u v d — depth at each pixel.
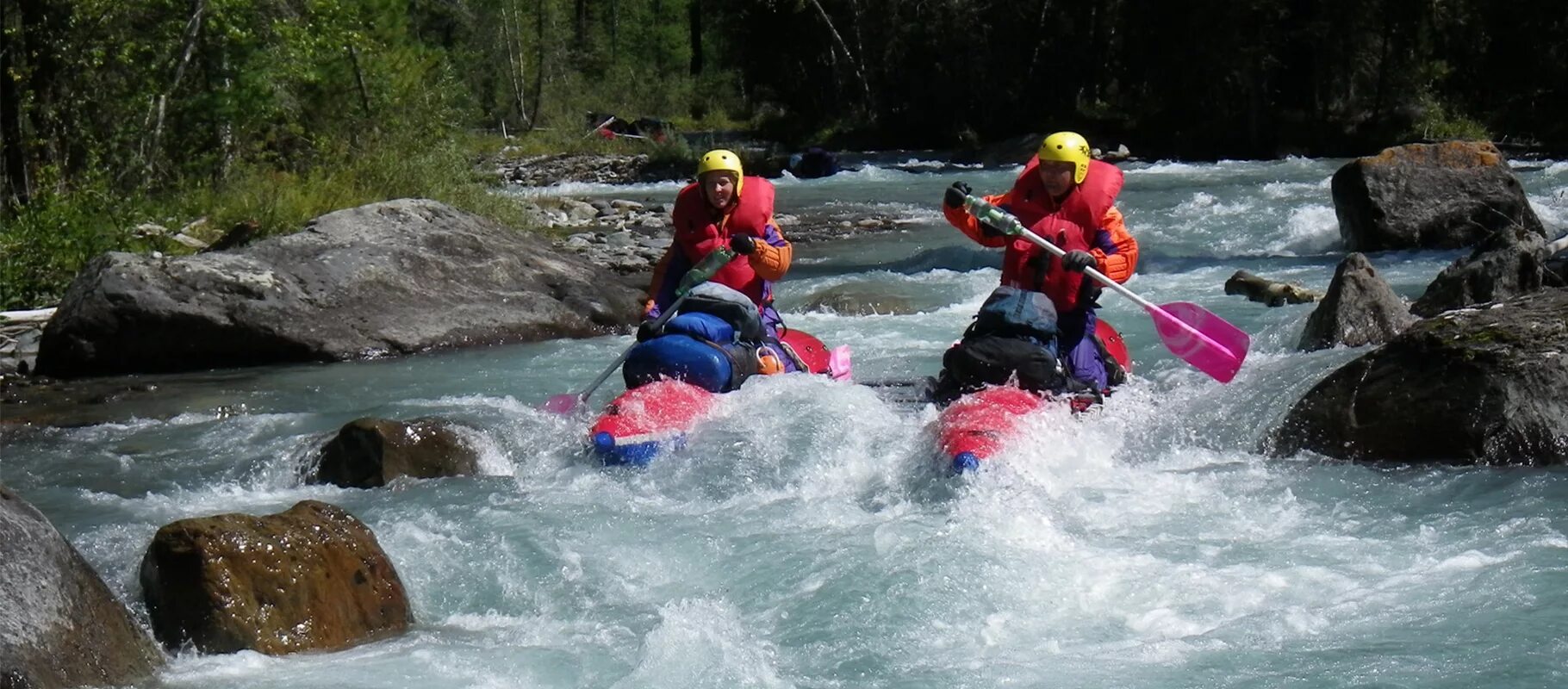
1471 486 6.16
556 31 55.28
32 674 4.10
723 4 49.47
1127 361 8.23
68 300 10.99
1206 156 36.22
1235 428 7.18
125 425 8.86
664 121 49.34
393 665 4.66
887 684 4.38
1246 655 4.45
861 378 8.70
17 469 7.75
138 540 6.01
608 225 20.14
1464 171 15.24
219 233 15.48
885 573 5.24
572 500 6.44
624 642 4.87
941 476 6.24
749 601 5.14
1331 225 16.88
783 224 20.94
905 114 43.72
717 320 7.56
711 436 6.83
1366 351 7.89
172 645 4.78
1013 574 5.21
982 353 7.08
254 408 9.26
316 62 20.44
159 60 18.92
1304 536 5.63
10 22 18.77
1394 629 4.59
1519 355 6.61
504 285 12.41
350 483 7.05
